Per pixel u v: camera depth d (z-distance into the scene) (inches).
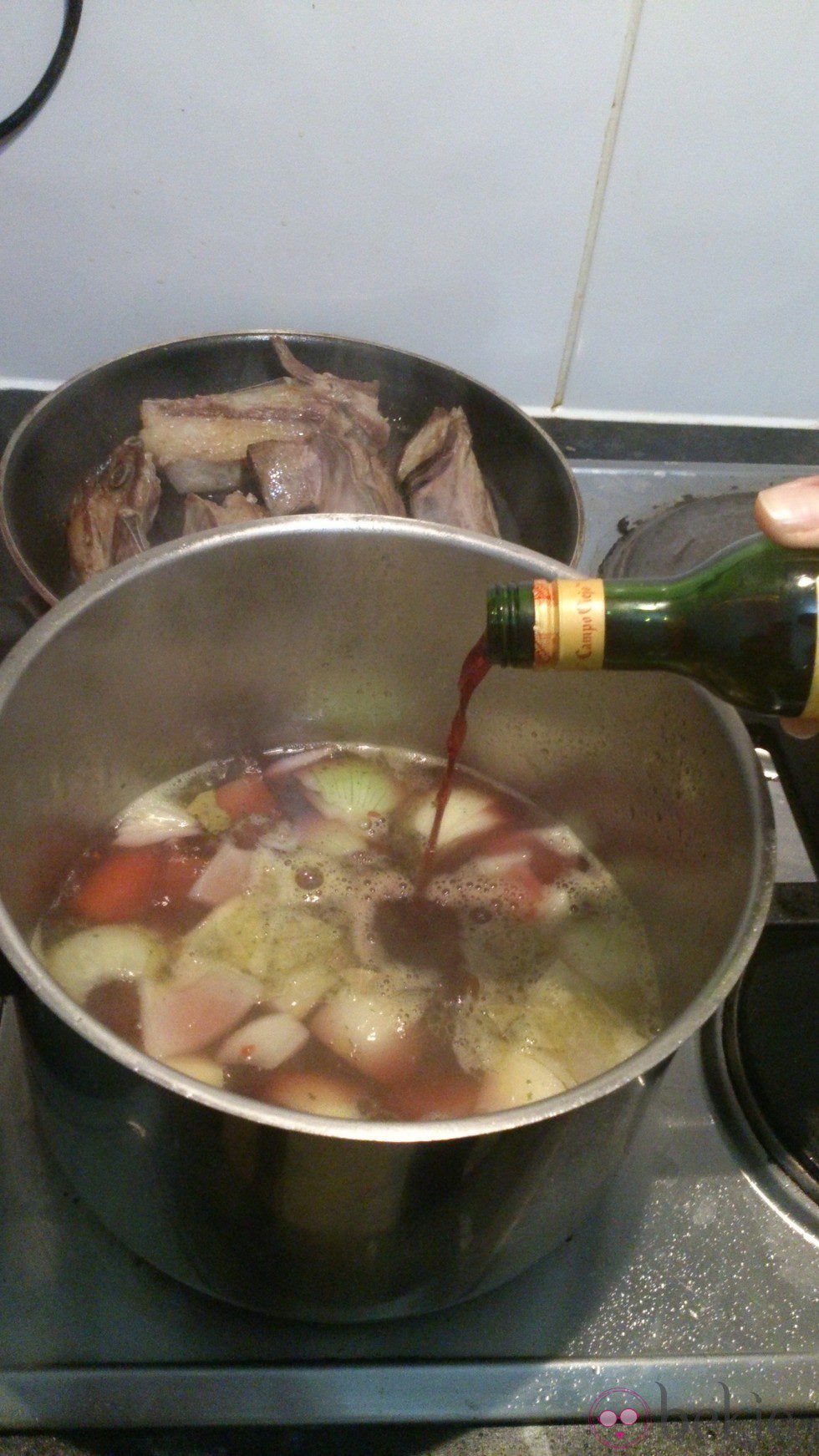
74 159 26.6
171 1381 17.9
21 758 19.8
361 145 26.9
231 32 25.0
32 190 27.0
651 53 25.7
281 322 30.1
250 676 23.8
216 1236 16.9
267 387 28.6
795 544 16.9
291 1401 17.9
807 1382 18.3
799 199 28.2
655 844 22.3
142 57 25.3
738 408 32.3
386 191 27.7
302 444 27.4
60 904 22.8
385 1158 15.0
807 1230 19.9
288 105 26.2
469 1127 14.9
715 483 30.6
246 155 26.9
